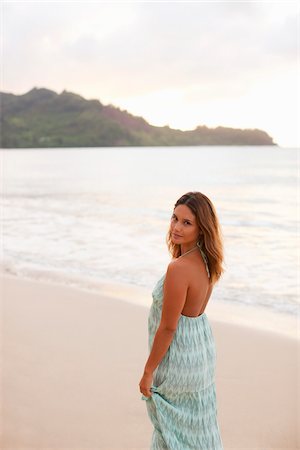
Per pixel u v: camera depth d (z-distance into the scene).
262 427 3.35
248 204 20.77
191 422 2.39
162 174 40.38
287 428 3.31
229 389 3.96
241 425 3.39
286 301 6.93
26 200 23.64
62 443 3.08
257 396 3.81
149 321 2.44
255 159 57.16
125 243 11.95
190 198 2.35
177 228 2.34
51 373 4.14
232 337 5.23
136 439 3.17
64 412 3.48
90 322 5.64
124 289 7.47
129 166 52.59
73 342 4.93
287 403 3.66
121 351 4.71
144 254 10.51
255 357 4.64
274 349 4.84
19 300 6.57
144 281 8.06
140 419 3.42
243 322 5.91
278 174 36.06
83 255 10.38
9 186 31.44
